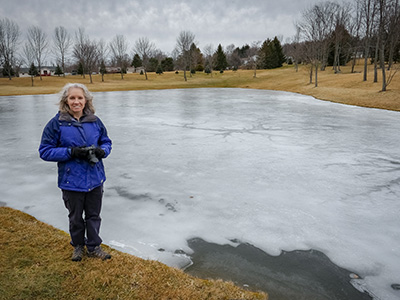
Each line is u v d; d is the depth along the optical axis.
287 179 5.53
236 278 2.79
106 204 4.41
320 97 24.50
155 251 3.21
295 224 3.85
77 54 59.72
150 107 17.77
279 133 9.86
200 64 81.19
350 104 19.50
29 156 7.12
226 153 7.36
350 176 5.70
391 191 4.97
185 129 10.56
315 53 33.50
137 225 3.79
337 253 3.22
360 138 9.10
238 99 23.80
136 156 7.10
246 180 5.47
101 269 2.63
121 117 13.54
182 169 6.12
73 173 2.44
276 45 76.38
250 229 3.72
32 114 14.77
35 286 2.38
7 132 10.16
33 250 2.89
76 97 2.39
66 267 2.63
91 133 2.50
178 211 4.20
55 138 2.39
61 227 3.71
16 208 4.25
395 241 3.47
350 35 47.38
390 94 19.73
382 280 2.80
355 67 50.91
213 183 5.32
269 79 51.38
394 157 7.01
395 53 45.09
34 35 50.53
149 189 5.03
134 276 2.56
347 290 2.66
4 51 52.00
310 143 8.43
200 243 3.40
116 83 50.25
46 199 4.60
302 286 2.70
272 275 2.85
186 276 2.64
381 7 21.23
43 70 72.19
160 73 69.69
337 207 4.35
